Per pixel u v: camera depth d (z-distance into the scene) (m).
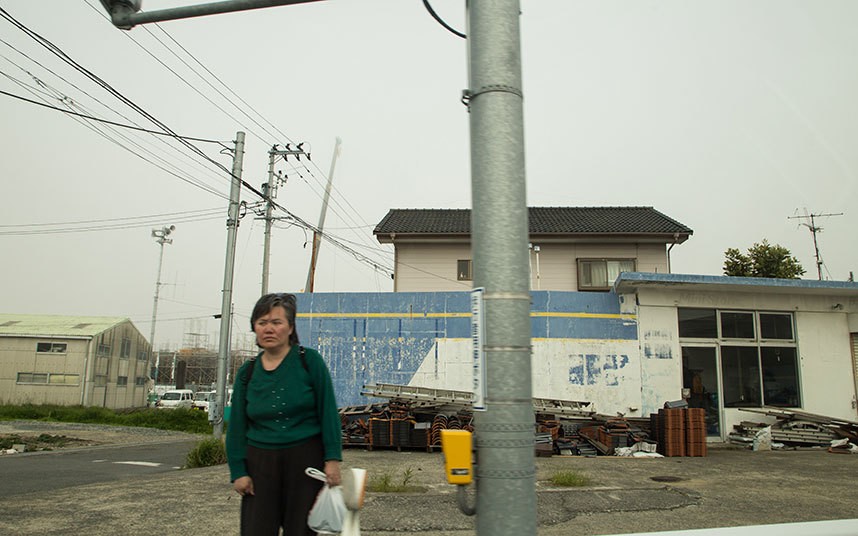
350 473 2.77
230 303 15.84
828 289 13.80
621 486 7.88
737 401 14.01
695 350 14.12
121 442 17.36
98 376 33.84
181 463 12.01
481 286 2.31
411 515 5.98
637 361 13.87
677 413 11.73
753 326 14.40
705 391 13.96
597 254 20.39
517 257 2.31
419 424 11.88
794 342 14.45
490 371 2.23
